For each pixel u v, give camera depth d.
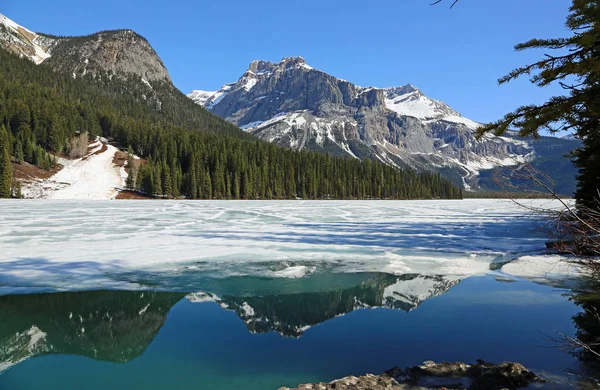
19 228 21.31
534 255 14.23
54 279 10.90
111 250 15.09
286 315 8.12
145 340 6.78
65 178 75.88
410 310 8.34
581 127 3.83
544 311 8.12
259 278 11.29
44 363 5.96
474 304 8.70
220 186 82.50
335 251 15.54
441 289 10.06
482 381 4.89
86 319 7.94
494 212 42.75
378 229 23.55
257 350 6.30
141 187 76.88
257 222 27.25
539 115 3.73
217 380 5.33
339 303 8.95
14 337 6.99
